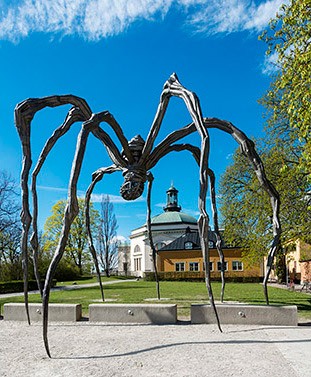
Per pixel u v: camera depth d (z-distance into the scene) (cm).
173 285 2469
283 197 1582
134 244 5656
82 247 4034
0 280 2873
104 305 902
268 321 821
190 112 693
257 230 1745
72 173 600
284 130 1631
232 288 2056
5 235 2922
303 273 2934
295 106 899
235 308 837
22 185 784
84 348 630
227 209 2053
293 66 903
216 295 1505
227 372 487
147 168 893
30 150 793
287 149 1622
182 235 4709
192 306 856
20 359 567
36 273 851
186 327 808
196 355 571
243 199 1917
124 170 881
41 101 783
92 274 5003
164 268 4188
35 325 868
